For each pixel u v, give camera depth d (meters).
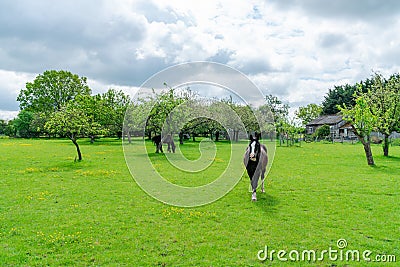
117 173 15.05
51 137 61.47
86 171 15.55
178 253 5.88
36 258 5.65
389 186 11.94
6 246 6.16
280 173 15.24
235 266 5.39
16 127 65.50
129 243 6.34
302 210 8.70
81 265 5.41
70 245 6.23
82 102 45.06
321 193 10.80
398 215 8.19
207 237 6.68
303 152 28.00
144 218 7.99
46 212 8.47
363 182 12.77
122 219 7.89
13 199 9.86
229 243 6.36
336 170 16.25
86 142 43.62
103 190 11.30
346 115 19.53
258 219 7.89
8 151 27.44
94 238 6.60
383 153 26.14
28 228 7.18
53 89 63.44
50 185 12.14
